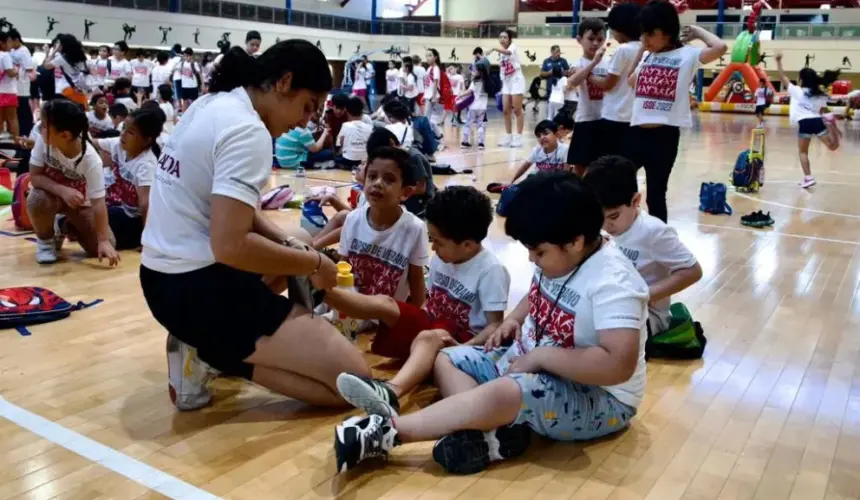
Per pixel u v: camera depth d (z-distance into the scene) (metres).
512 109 12.55
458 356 2.48
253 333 2.37
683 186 8.44
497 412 2.12
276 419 2.49
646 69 4.29
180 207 2.28
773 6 28.33
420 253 3.19
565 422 2.22
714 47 4.18
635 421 2.52
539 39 26.88
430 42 28.58
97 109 7.32
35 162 4.24
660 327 3.12
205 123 2.23
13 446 2.23
